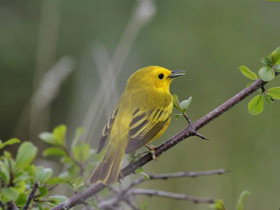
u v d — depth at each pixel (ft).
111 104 32.58
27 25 47.73
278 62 21.48
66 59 39.24
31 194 19.16
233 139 49.62
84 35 48.37
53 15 38.88
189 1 50.47
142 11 35.63
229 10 51.26
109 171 22.20
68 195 31.30
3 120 46.96
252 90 21.93
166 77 28.60
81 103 46.96
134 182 27.12
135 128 24.40
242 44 51.37
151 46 49.11
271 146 49.11
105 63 35.88
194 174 27.12
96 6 48.55
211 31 50.70
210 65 50.88
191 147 48.29
